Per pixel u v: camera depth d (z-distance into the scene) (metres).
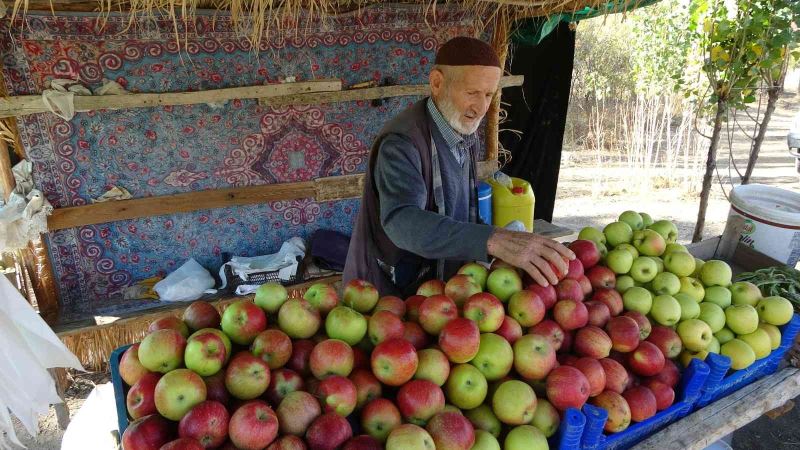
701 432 1.53
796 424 3.23
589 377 1.39
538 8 3.35
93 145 3.54
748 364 1.70
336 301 1.55
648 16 7.59
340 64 4.00
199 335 1.25
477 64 2.07
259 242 4.20
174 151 3.75
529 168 5.16
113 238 3.76
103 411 1.75
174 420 1.15
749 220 3.20
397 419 1.25
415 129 2.16
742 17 4.01
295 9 2.30
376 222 2.38
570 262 1.68
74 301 3.73
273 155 4.04
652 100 7.87
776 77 4.24
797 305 2.14
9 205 3.27
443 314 1.44
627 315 1.63
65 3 3.14
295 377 1.29
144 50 3.45
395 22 4.04
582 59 9.27
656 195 7.34
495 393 1.35
